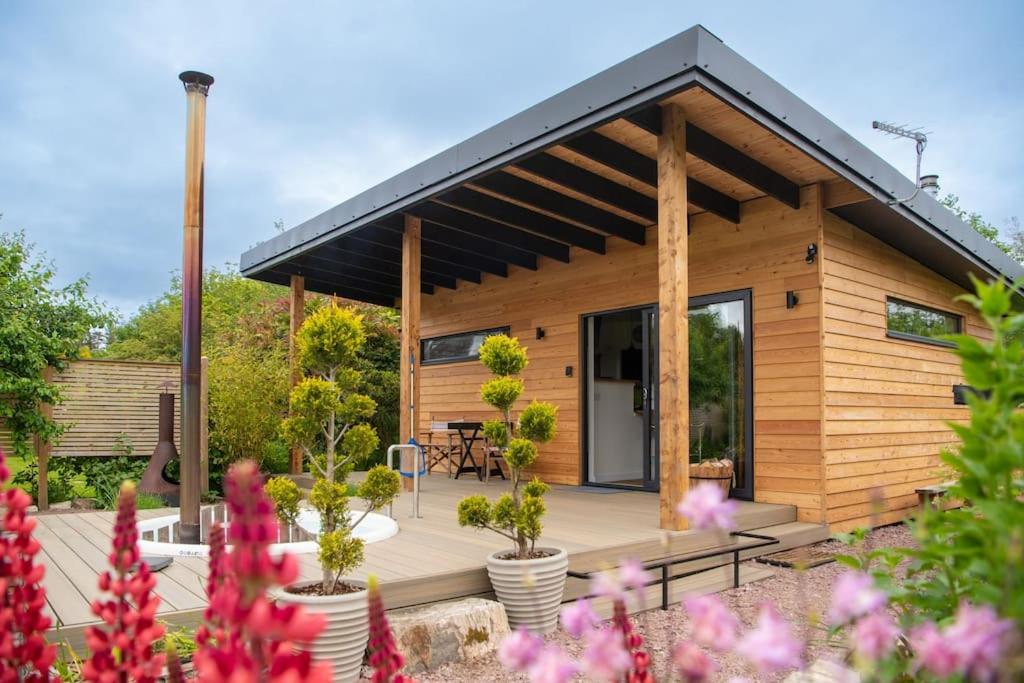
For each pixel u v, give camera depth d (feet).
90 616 10.91
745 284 23.86
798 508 21.97
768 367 23.08
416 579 13.05
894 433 24.88
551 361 30.76
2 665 3.89
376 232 27.96
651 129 17.60
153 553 15.48
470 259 31.89
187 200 16.26
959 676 2.79
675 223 17.53
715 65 15.62
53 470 28.22
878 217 22.93
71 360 27.68
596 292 29.07
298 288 33.47
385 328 53.47
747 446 23.45
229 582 2.75
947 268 28.04
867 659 2.75
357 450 11.83
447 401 36.22
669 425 17.69
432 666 11.78
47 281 27.89
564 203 24.68
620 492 26.71
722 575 17.37
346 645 10.43
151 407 29.04
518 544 13.89
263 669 2.64
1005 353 3.87
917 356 26.68
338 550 10.65
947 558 4.72
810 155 18.63
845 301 22.90
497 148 19.70
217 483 31.48
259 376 32.07
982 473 3.56
